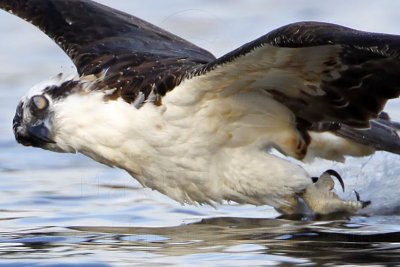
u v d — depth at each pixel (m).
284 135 14.22
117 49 14.99
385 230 13.33
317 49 12.70
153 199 15.17
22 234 13.34
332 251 12.28
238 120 13.93
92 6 15.98
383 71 13.09
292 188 14.12
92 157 14.14
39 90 14.11
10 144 17.89
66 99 13.98
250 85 13.56
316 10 24.09
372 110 13.64
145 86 13.70
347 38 11.94
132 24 15.86
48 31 15.56
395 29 22.78
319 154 14.51
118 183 15.92
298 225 13.70
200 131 13.77
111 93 13.84
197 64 13.98
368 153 14.61
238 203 14.44
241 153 14.05
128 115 13.74
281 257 12.07
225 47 21.70
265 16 23.75
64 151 14.22
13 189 15.59
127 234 13.34
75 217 14.24
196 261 11.98
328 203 14.20
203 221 14.04
